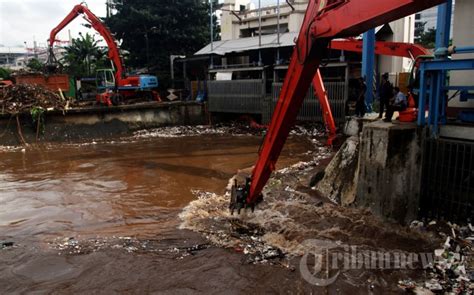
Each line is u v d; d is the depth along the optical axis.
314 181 10.27
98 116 21.64
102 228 7.80
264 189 9.95
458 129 7.03
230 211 8.16
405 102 8.41
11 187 11.16
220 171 12.88
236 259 6.13
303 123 21.92
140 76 26.41
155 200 9.73
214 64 28.50
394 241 6.52
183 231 7.44
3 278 5.66
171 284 5.40
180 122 25.28
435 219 7.04
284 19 31.75
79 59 38.84
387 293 5.05
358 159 8.38
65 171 13.20
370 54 12.05
